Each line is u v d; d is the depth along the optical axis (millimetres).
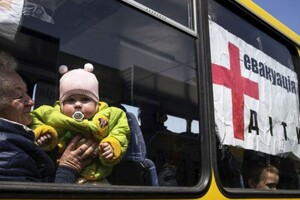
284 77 3930
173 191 2494
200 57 2955
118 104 2584
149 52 2764
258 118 3412
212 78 3006
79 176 2254
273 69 3779
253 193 3115
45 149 2186
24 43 2332
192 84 2885
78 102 2275
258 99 3461
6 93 2127
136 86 2686
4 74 2152
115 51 2686
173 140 2705
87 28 2617
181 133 2750
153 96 2721
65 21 2508
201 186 2703
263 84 3574
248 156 3230
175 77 2828
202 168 2771
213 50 3080
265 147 3445
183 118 2785
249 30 3574
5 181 1870
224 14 3299
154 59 2779
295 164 3855
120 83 2635
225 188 2893
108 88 2576
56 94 2428
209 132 2871
